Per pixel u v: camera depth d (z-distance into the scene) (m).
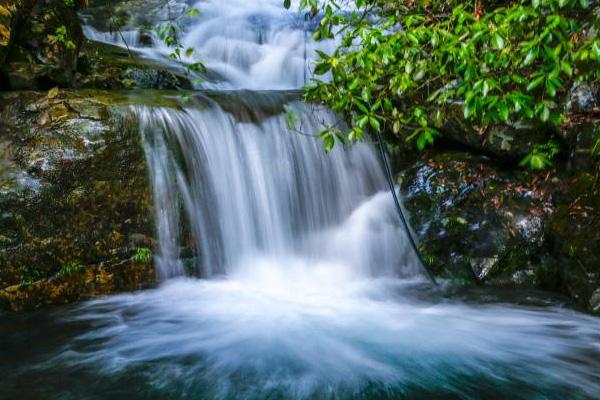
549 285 4.72
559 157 5.10
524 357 3.69
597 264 4.21
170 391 3.25
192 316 4.37
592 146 4.53
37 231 4.42
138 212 4.81
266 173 5.62
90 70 6.90
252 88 8.91
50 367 3.51
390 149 6.21
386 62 3.29
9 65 5.39
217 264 5.23
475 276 5.01
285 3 3.78
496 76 3.20
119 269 4.67
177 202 5.01
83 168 4.65
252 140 5.62
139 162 4.89
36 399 3.12
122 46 9.11
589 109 4.66
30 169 4.52
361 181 6.09
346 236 5.77
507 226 5.07
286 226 5.70
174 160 5.06
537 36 2.80
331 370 3.54
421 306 4.66
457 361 3.65
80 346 3.81
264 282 5.21
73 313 4.33
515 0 4.62
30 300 4.35
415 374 3.48
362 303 4.73
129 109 4.99
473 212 5.28
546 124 5.02
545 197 5.03
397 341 3.95
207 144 5.33
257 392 3.25
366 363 3.63
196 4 11.59
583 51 2.74
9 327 4.07
